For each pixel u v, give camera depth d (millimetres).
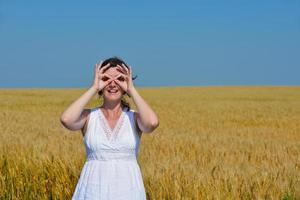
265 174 8922
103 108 5262
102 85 5121
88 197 5102
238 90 92438
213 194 7918
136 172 5191
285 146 15453
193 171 9148
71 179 9383
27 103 49094
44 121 25344
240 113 36906
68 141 14359
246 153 13523
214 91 88625
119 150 5121
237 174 9078
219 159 12000
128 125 5172
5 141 13617
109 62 5168
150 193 8188
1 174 9758
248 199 8070
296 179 8945
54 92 78812
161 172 9086
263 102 54125
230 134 21578
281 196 8133
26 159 10438
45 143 13273
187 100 58594
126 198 5074
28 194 9211
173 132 19891
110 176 5086
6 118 26922
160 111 39125
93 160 5184
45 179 9617
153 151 12930
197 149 13969
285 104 49906
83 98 5098
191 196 7961
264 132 23203
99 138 5125
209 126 26328
